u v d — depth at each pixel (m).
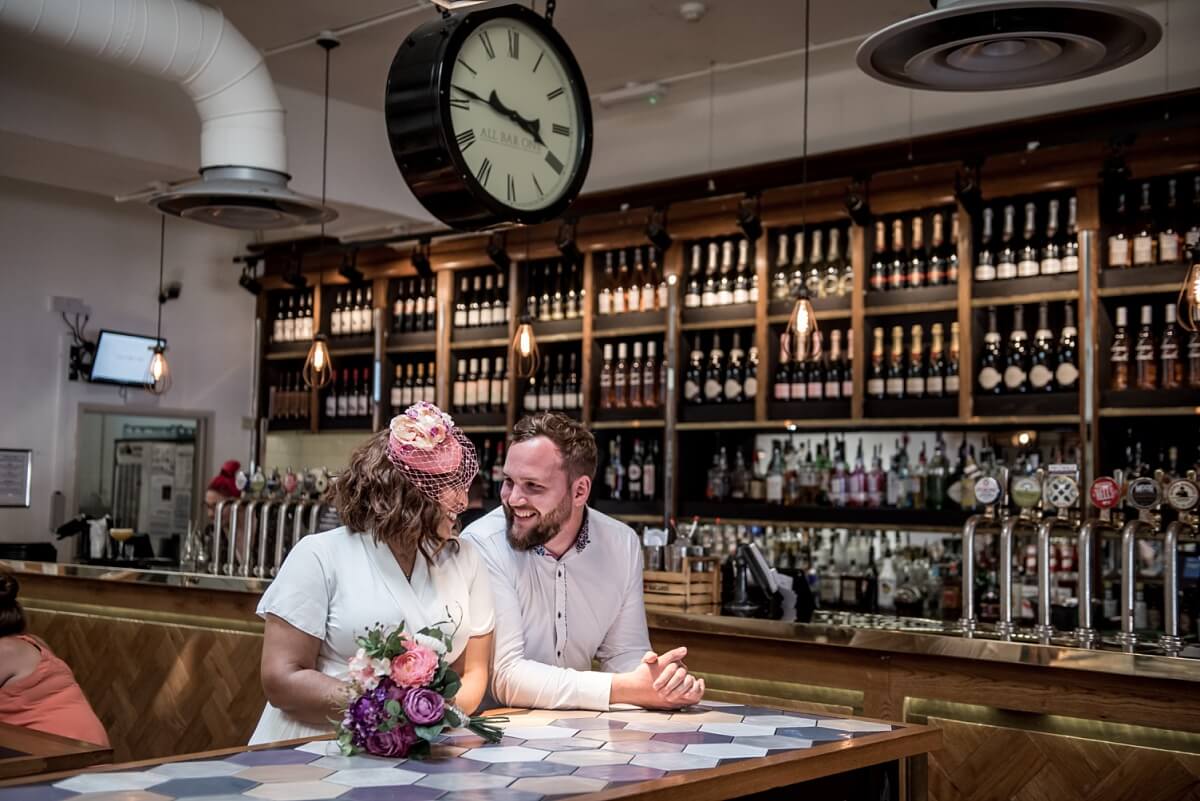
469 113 3.13
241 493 6.48
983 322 5.85
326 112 6.80
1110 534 4.16
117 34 4.70
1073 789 3.52
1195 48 5.29
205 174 5.19
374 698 2.07
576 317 7.15
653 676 2.62
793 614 4.54
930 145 5.75
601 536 3.06
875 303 6.04
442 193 3.17
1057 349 5.73
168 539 8.60
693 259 6.71
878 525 5.91
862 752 2.27
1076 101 5.61
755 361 6.46
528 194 3.28
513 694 2.72
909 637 3.80
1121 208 5.49
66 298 7.87
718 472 6.68
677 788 1.88
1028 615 5.55
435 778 1.90
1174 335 5.36
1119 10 3.00
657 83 6.44
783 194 6.21
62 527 6.97
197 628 5.45
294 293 8.95
